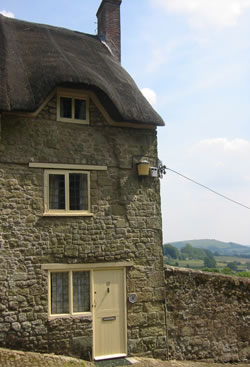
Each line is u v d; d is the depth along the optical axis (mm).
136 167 10055
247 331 10344
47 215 9000
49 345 8648
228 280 10352
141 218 9906
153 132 10414
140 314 9562
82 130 9664
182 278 10094
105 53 12094
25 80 9117
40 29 11508
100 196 9594
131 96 10250
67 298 9078
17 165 8938
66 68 9273
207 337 10000
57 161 9281
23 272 8672
